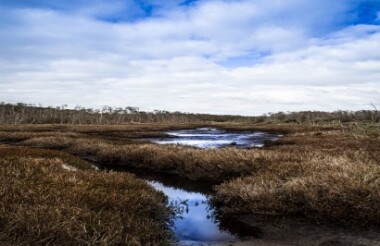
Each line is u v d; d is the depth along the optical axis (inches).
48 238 172.4
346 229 242.8
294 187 293.4
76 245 175.0
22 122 3238.2
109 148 686.5
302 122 2497.5
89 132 1595.7
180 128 2253.9
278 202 285.0
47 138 956.6
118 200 260.5
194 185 439.5
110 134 1487.5
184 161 519.2
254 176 384.8
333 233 238.1
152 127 2210.9
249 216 284.0
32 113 3654.0
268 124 2620.6
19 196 232.8
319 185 287.0
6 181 272.2
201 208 322.0
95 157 700.0
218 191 348.5
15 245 159.9
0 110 3720.5
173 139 1301.7
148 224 228.5
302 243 225.9
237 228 260.5
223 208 303.9
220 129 2129.7
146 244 199.3
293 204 278.4
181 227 265.4
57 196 247.3
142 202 273.6
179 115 4881.9
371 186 270.1
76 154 747.4
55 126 2090.3
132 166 590.6
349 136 901.2
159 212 277.9
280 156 497.0
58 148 864.9
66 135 1160.8
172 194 387.9
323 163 397.4
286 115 3312.0
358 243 220.2
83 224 194.4
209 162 489.7
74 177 315.9
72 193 258.2
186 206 329.7
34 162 395.9
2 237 165.6
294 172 366.0
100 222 206.5
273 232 248.4
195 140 1242.6
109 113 4394.7
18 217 189.3
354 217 248.8
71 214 208.5
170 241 223.1
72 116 3646.7
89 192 266.4
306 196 275.7
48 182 293.3
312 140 826.8
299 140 853.2
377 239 224.4
